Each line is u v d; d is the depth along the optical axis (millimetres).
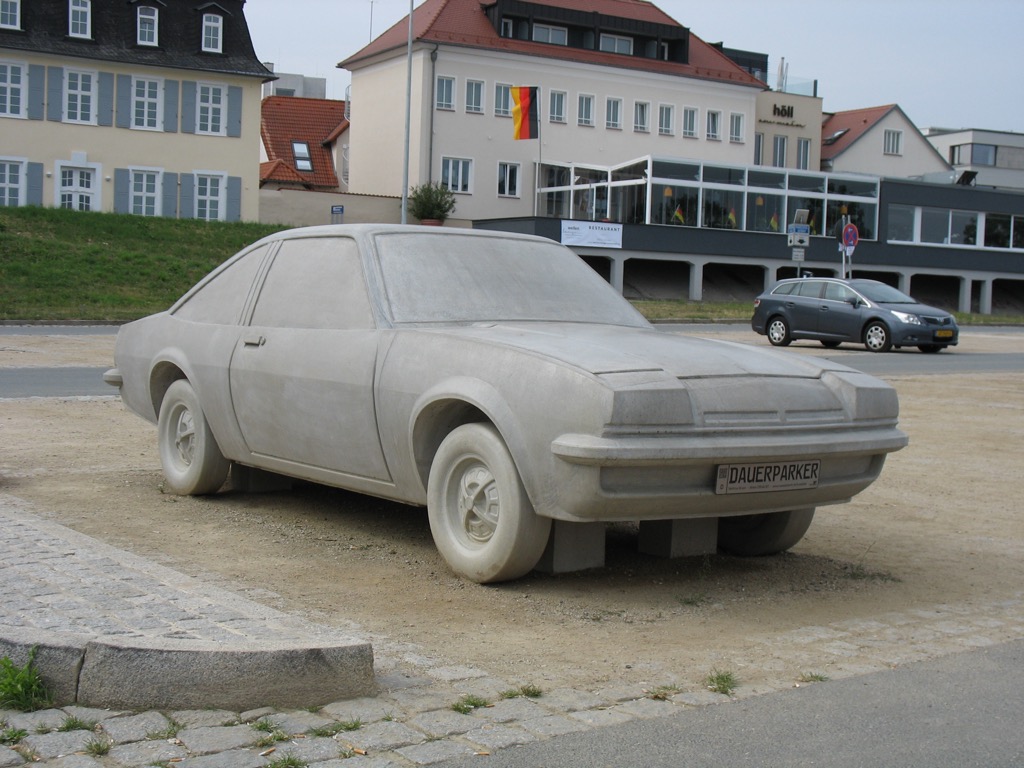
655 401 5027
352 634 4773
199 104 46062
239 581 5586
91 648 3803
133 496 7660
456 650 4621
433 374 5625
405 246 6566
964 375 19219
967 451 10859
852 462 5812
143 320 8227
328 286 6594
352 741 3568
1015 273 57094
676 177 48750
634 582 5828
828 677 4438
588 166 51688
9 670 3762
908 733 3859
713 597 5613
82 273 33875
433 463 5723
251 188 46969
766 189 50750
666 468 5121
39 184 43781
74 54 43656
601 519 5113
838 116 72438
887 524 7625
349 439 6156
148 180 45531
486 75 53062
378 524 6961
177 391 7625
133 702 3758
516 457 5234
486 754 3525
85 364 17234
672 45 59000
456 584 5645
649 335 6148
